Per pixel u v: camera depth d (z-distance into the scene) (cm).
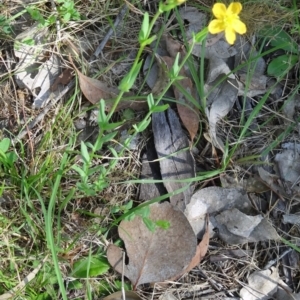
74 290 24
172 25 28
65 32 27
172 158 26
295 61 28
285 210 26
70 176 25
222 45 28
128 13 28
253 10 28
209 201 26
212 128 26
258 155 26
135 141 26
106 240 25
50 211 21
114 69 27
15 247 24
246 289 25
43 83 27
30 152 26
